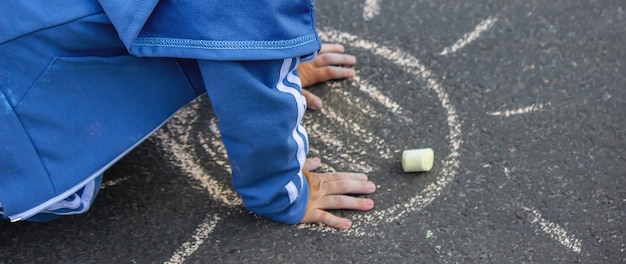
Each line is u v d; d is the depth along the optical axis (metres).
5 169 1.39
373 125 1.93
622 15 2.15
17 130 1.35
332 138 1.91
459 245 1.67
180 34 1.30
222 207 1.76
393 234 1.70
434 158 1.84
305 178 1.71
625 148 1.85
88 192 1.57
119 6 1.25
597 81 2.00
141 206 1.77
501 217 1.72
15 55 1.30
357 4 2.20
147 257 1.68
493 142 1.87
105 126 1.44
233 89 1.35
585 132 1.89
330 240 1.69
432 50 2.09
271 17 1.29
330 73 2.01
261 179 1.56
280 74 1.40
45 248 1.70
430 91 1.99
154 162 1.86
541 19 2.15
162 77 1.47
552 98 1.96
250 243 1.69
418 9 2.18
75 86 1.38
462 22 2.15
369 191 1.77
